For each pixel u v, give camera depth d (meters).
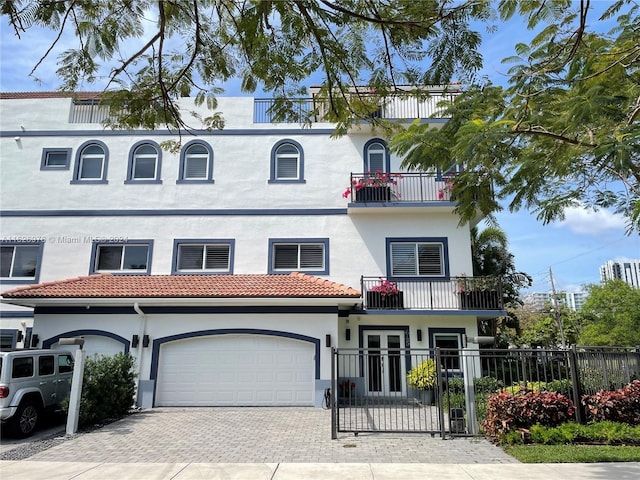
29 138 17.61
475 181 7.60
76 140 17.61
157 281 15.44
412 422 11.16
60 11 5.39
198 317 14.24
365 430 9.90
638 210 6.52
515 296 22.31
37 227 16.89
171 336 14.12
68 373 11.53
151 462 7.73
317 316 14.26
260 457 8.00
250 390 13.89
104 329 14.17
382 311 15.22
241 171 17.31
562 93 7.29
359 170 17.27
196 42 6.43
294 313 14.27
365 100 7.64
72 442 9.34
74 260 16.67
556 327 31.75
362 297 15.25
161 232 16.88
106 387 11.52
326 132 17.58
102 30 5.89
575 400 9.55
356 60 6.63
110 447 8.87
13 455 8.37
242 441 9.25
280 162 17.53
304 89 7.37
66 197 17.12
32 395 10.23
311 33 6.27
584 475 6.70
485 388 11.02
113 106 7.24
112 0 5.79
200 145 17.64
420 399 14.39
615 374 10.36
